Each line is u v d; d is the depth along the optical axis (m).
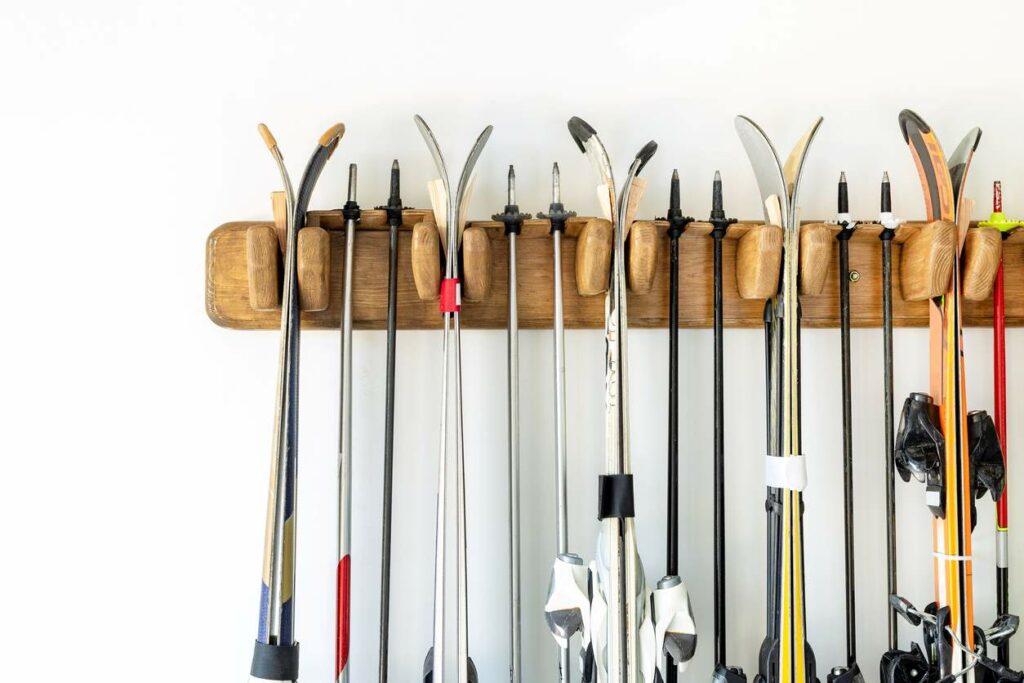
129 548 0.84
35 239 0.86
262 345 0.86
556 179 0.80
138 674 0.84
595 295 0.82
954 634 0.76
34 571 0.84
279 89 0.88
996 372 0.82
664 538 0.86
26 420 0.85
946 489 0.78
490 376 0.86
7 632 0.83
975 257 0.78
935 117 0.90
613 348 0.76
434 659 0.73
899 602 0.78
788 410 0.76
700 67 0.89
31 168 0.86
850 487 0.80
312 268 0.75
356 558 0.85
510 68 0.89
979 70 0.90
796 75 0.90
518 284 0.83
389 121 0.88
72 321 0.86
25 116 0.87
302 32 0.88
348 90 0.88
